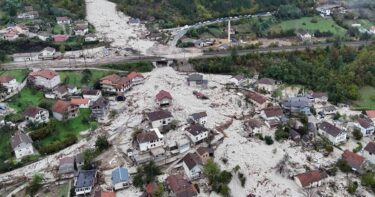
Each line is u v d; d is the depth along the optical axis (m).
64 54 195.38
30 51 195.88
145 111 151.25
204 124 144.88
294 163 126.81
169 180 113.62
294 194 114.75
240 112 154.12
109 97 162.62
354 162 123.50
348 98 170.75
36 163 123.81
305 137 138.62
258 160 128.12
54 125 138.12
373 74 186.75
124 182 113.75
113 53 199.25
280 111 148.38
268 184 118.50
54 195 112.25
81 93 160.38
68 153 128.12
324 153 131.88
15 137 126.88
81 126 142.25
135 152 127.38
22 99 153.88
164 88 171.50
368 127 142.62
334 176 121.50
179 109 153.88
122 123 144.25
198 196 111.38
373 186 115.62
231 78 181.88
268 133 141.00
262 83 173.88
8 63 184.25
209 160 120.88
